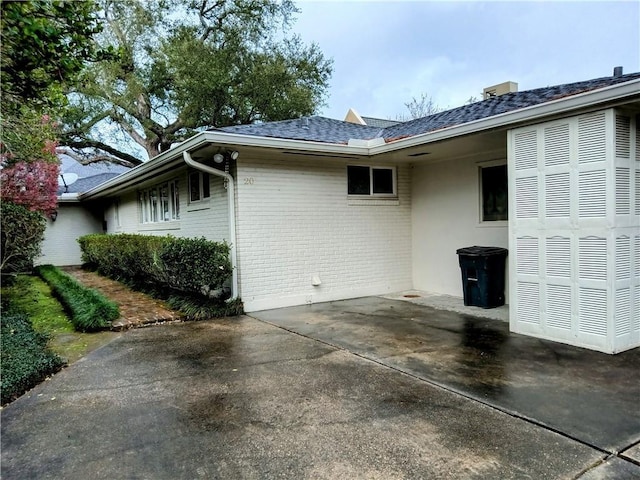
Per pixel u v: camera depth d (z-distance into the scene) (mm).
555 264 4949
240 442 2820
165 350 5008
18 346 4762
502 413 3148
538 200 5078
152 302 7973
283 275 7617
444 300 7906
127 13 17750
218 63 17500
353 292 8438
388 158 8234
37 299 8445
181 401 3518
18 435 2975
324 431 2943
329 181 8141
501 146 6969
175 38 17891
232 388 3781
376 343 5129
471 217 7906
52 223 16828
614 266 4441
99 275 12922
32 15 3488
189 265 6844
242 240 7199
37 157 8406
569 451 2600
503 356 4500
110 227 16859
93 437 2928
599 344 4582
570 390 3551
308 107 19203
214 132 6180
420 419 3086
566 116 4734
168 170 8906
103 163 21703
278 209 7559
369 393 3596
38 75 3938
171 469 2518
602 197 4473
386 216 8875
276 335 5621
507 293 7332
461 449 2656
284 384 3850
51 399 3611
